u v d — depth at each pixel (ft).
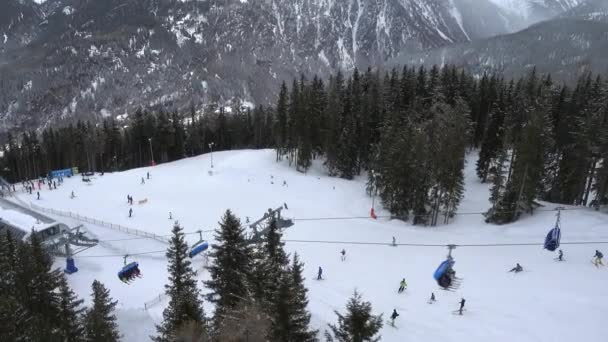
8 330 71.46
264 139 382.83
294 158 286.87
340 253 149.59
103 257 151.53
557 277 118.01
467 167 261.24
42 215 183.01
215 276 91.35
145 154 349.20
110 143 361.71
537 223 167.53
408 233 171.83
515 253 141.28
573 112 214.48
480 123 285.23
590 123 177.88
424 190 188.44
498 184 185.37
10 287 99.66
